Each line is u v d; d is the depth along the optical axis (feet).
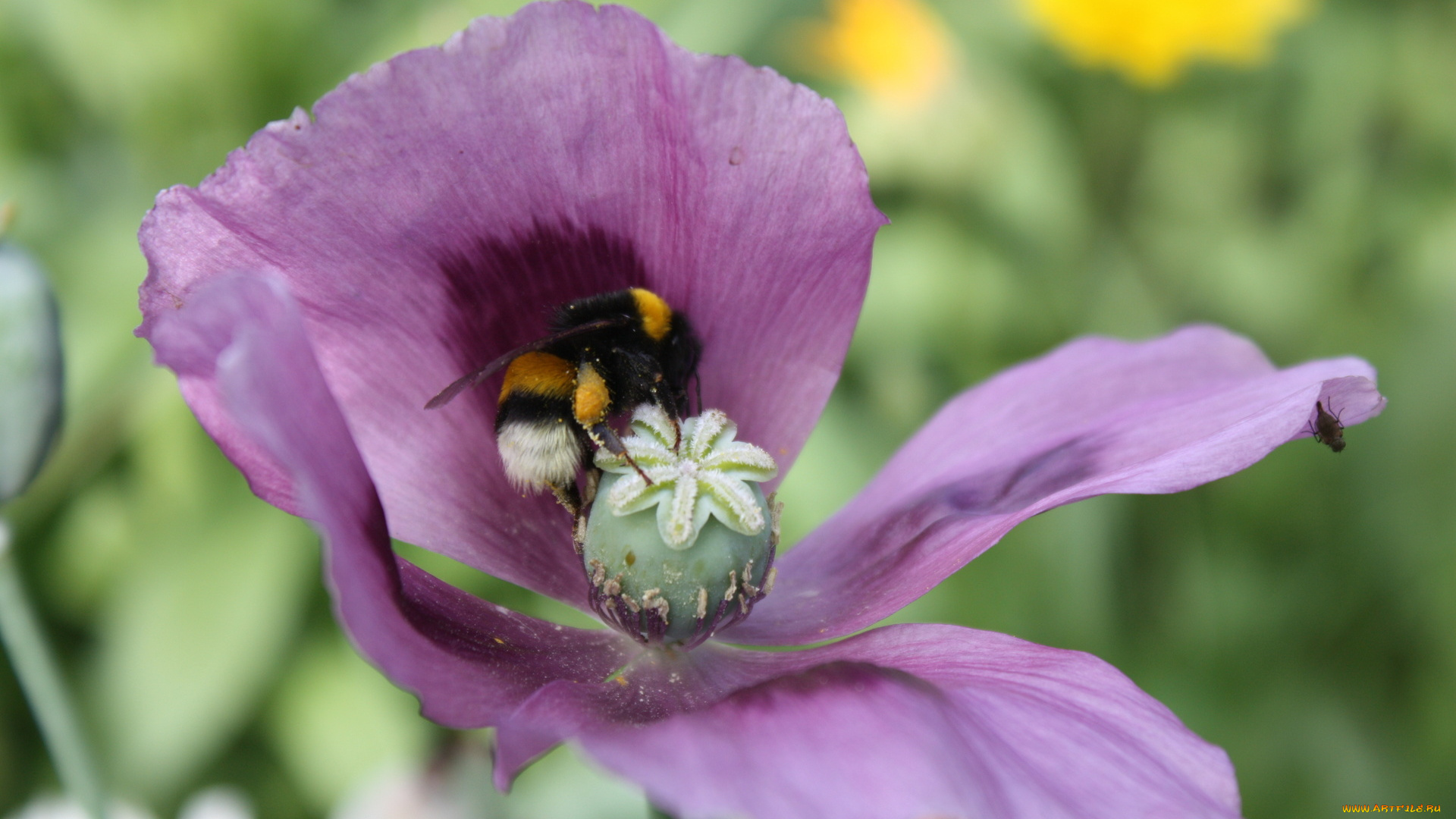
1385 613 1.33
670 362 0.76
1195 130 1.59
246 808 1.14
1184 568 1.34
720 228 0.75
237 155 0.69
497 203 0.73
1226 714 1.28
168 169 1.55
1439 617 1.30
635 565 0.73
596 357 0.75
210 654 1.23
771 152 0.73
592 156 0.73
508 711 0.67
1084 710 0.66
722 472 0.73
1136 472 0.70
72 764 0.80
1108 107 1.53
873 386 1.37
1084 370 0.81
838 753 0.61
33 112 1.57
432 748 1.00
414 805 0.98
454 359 0.75
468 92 0.70
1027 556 1.25
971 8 1.65
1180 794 0.63
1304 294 1.47
